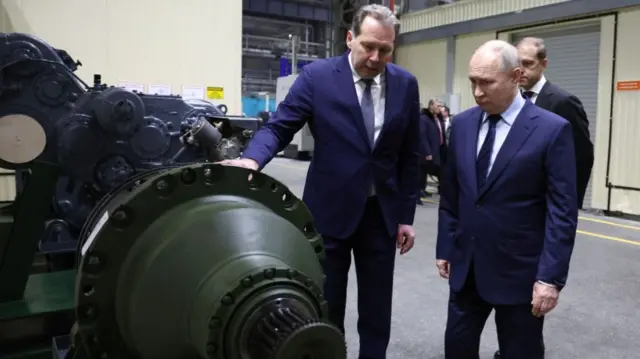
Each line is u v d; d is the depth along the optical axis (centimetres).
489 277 187
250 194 107
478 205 190
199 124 226
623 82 710
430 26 1005
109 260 95
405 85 214
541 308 175
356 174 207
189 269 89
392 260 222
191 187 101
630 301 368
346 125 206
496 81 178
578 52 780
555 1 774
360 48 195
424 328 320
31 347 182
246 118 260
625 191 715
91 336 95
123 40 381
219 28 416
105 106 230
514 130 183
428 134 757
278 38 1487
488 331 318
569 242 174
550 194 178
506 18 852
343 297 222
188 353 90
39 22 351
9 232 184
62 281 198
